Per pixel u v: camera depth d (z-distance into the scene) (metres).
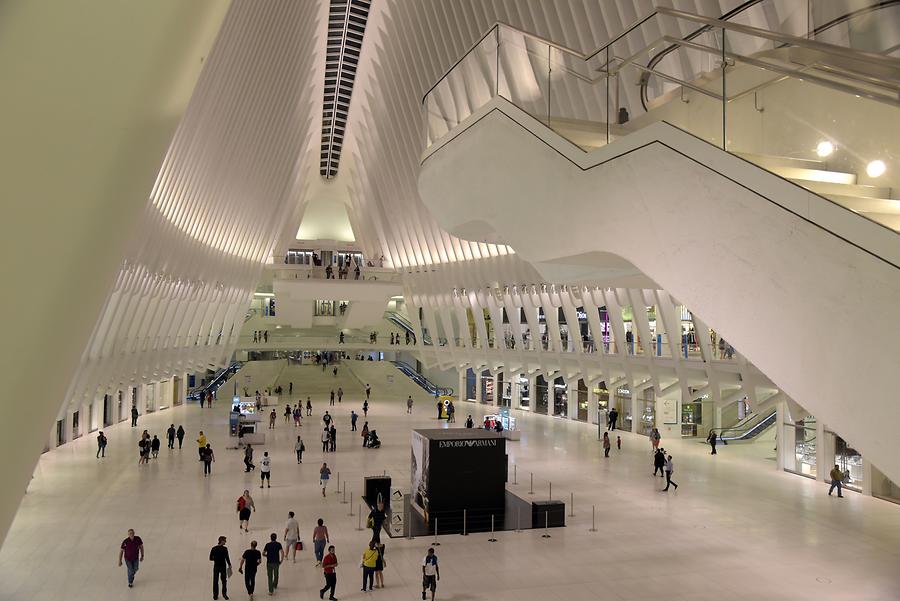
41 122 1.90
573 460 22.67
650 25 11.14
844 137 5.02
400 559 12.57
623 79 7.48
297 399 42.66
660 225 5.86
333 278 38.38
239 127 25.48
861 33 5.02
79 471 20.22
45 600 10.52
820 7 5.54
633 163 6.27
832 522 15.02
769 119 5.54
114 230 2.79
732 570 11.94
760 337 4.65
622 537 13.88
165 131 3.01
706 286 5.23
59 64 1.88
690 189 5.43
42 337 2.32
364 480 16.78
